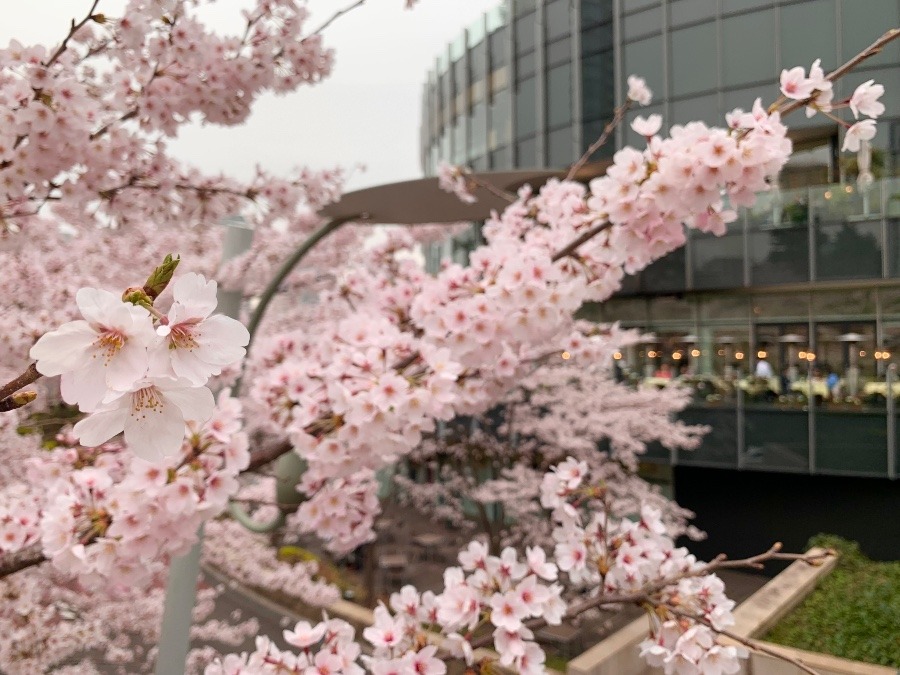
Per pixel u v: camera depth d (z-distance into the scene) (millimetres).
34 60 2164
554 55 14281
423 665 2002
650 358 13453
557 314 2484
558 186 3529
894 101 10016
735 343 12680
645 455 12664
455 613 2039
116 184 2977
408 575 12414
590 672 6191
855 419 10875
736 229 11867
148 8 2250
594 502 2793
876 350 11273
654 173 1935
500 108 15906
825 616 6863
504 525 13148
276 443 2939
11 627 3418
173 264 744
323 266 8195
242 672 1898
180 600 3609
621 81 12930
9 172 2393
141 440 709
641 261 2441
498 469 13609
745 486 12422
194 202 3406
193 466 2000
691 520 12883
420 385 2377
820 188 10953
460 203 5387
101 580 2035
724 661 1972
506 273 2434
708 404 12195
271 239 7324
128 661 5969
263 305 5066
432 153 20500
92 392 667
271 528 3301
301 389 2652
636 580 2314
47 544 1948
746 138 1846
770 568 11906
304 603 10219
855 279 10617
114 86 2742
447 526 15391
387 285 3736
